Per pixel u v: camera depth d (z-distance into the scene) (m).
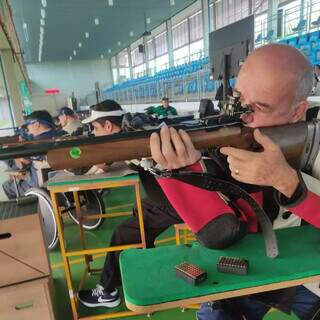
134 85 15.19
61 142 0.71
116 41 17.09
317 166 0.86
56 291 2.17
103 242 2.85
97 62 23.00
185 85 10.06
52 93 22.12
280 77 0.76
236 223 0.80
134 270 0.78
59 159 0.71
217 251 0.84
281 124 0.79
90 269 2.35
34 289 1.64
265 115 0.79
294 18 7.15
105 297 1.95
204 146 0.76
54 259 2.60
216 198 0.81
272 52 0.77
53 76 22.27
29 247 1.64
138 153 0.73
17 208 1.72
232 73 3.34
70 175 1.90
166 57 14.75
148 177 0.95
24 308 1.63
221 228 0.80
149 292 0.70
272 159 0.69
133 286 0.73
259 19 8.67
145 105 13.60
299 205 0.74
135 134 0.72
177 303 0.69
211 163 0.83
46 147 0.71
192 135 0.74
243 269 0.74
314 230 0.92
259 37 8.16
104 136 0.72
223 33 3.43
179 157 0.73
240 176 0.73
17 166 3.36
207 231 0.81
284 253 0.81
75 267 2.46
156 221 1.88
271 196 0.90
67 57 20.94
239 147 0.78
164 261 0.81
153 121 4.68
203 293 0.70
